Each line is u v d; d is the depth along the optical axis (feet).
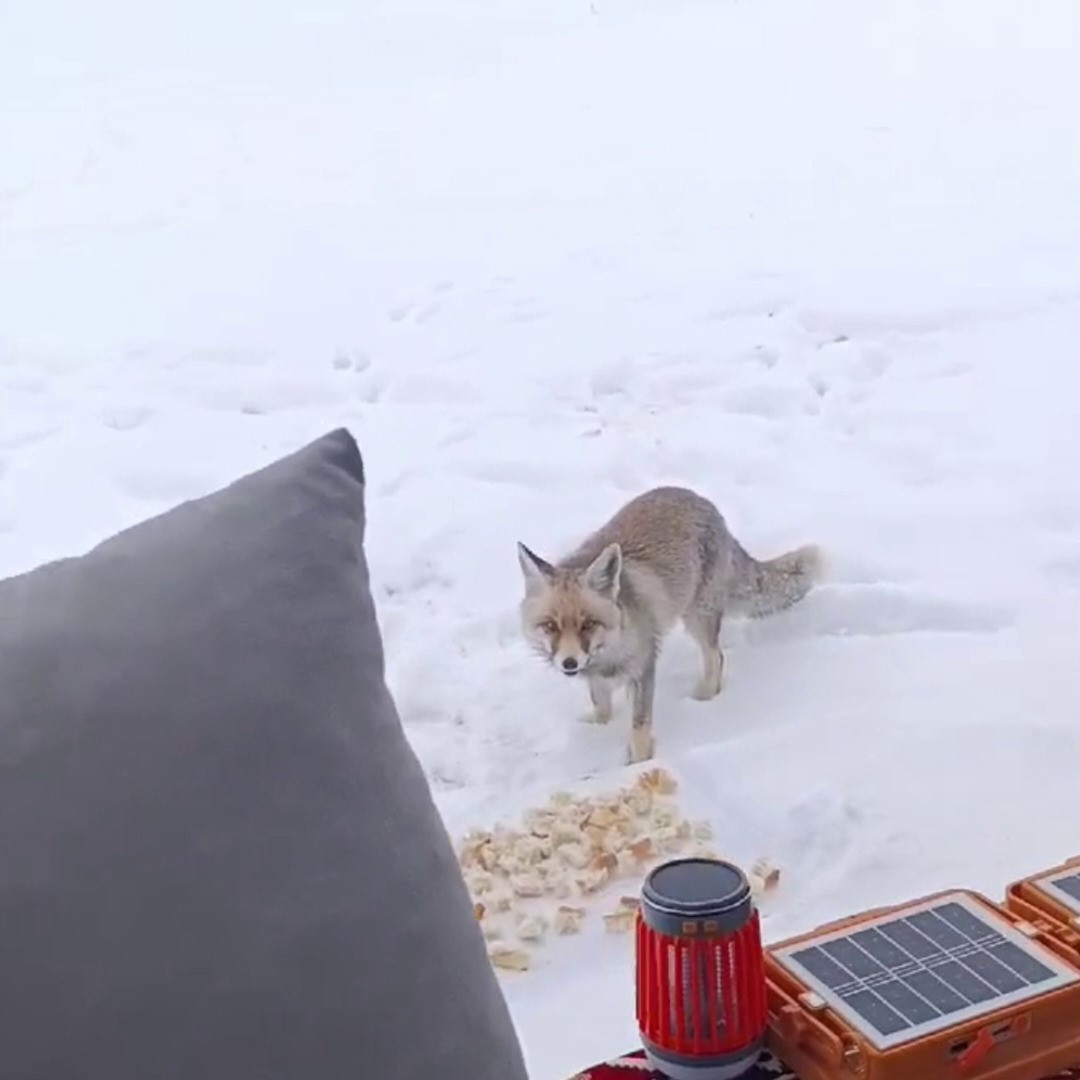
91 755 3.19
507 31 27.35
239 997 3.14
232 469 11.97
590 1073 4.68
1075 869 5.32
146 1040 3.04
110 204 19.67
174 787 3.22
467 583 10.05
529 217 18.16
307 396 13.46
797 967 4.76
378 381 13.70
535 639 8.20
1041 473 11.25
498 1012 3.57
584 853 6.95
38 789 3.13
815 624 9.31
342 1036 3.22
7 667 3.26
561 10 28.63
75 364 14.33
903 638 9.14
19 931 3.02
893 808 7.30
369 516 10.91
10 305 16.15
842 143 19.97
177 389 13.62
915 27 25.41
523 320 14.92
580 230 17.60
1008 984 4.60
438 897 3.50
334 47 26.96
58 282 16.78
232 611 3.44
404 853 3.46
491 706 8.61
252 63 26.18
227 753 3.29
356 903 3.32
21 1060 2.96
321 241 17.74
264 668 3.41
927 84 22.27
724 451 11.91
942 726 8.04
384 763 3.52
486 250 17.12
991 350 13.56
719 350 13.87
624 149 20.52
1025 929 4.93
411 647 9.20
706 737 8.31
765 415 12.65
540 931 6.42
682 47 25.29
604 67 24.62
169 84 25.05
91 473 11.87
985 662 8.75
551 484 11.50
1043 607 9.39
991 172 18.42
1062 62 22.68
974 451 11.74
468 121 22.29
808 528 10.61
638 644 8.14
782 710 8.52
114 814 3.15
